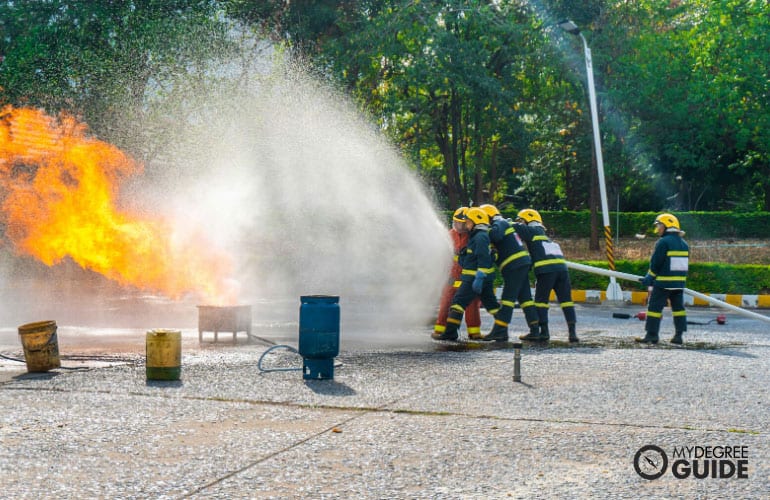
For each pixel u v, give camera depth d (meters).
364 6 30.95
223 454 5.07
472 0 30.23
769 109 37.50
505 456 5.09
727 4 38.28
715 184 44.84
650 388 7.40
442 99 32.81
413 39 30.23
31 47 25.86
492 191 40.31
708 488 4.52
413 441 5.41
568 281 11.28
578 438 5.54
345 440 5.42
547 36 33.00
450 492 4.39
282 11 30.22
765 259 29.88
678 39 39.12
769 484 4.60
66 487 4.42
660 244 11.05
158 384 7.38
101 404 6.49
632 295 20.30
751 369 8.61
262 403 6.59
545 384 7.55
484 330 12.67
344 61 29.31
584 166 40.88
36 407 6.37
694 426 5.93
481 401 6.73
